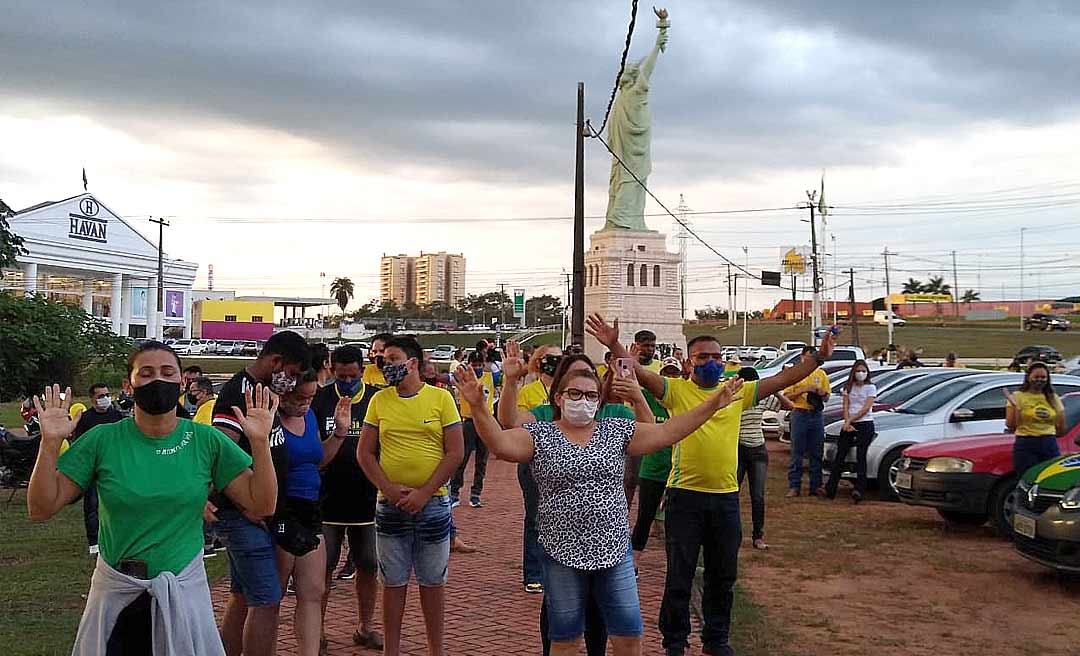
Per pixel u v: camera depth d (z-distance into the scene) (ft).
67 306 75.56
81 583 29.48
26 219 195.42
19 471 46.44
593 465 16.40
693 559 22.11
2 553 34.19
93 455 14.06
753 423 35.53
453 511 43.96
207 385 35.68
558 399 17.06
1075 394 43.98
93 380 84.84
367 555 22.94
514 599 27.81
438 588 21.11
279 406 18.78
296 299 344.08
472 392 16.10
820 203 220.23
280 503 18.20
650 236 154.20
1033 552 29.91
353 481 22.75
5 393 67.56
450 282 578.66
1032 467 32.04
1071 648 23.85
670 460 29.12
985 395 47.88
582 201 63.93
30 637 23.58
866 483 48.26
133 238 224.12
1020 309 360.89
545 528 16.63
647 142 153.69
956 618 26.55
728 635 23.12
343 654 22.75
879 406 53.31
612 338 21.62
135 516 13.96
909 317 367.04
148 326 230.07
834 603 28.09
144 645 14.07
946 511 39.24
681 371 37.88
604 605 16.57
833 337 22.36
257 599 17.83
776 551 35.14
